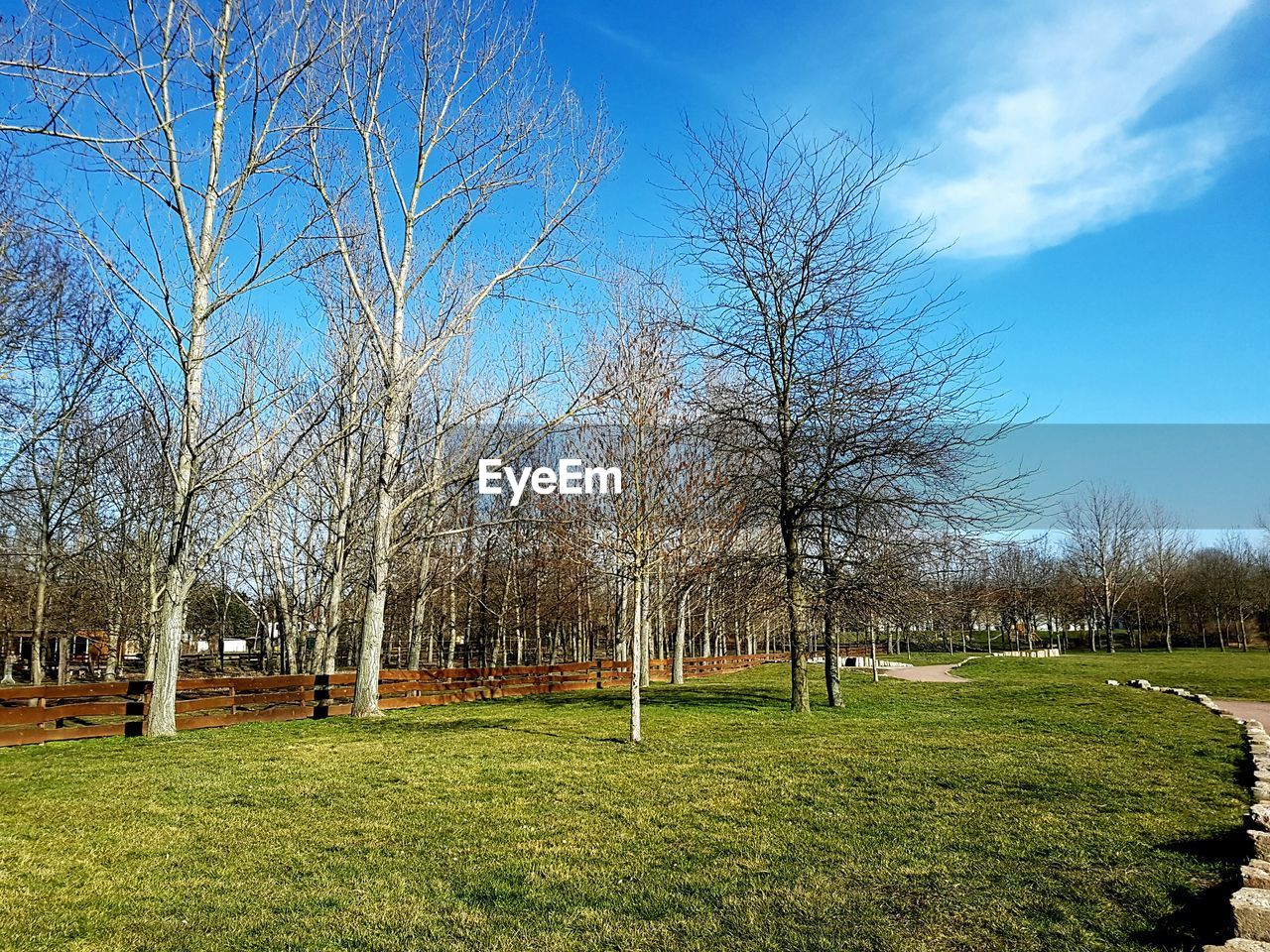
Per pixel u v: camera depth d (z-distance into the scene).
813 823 8.07
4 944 5.42
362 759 12.27
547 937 5.41
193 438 15.89
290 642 28.52
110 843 7.79
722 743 13.38
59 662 29.84
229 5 15.55
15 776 11.05
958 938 5.15
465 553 32.34
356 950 5.28
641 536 14.26
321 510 28.52
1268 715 17.59
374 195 19.42
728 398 18.12
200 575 26.33
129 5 14.30
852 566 17.55
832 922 5.50
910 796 9.09
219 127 16.00
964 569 17.92
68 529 26.83
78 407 23.77
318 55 15.95
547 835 7.89
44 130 10.41
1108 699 20.00
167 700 15.36
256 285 16.03
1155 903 5.61
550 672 27.14
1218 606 61.31
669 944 5.24
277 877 6.76
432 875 6.76
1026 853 6.87
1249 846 6.53
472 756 12.46
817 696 23.05
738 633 48.31
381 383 22.73
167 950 5.33
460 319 20.12
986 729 14.64
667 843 7.53
